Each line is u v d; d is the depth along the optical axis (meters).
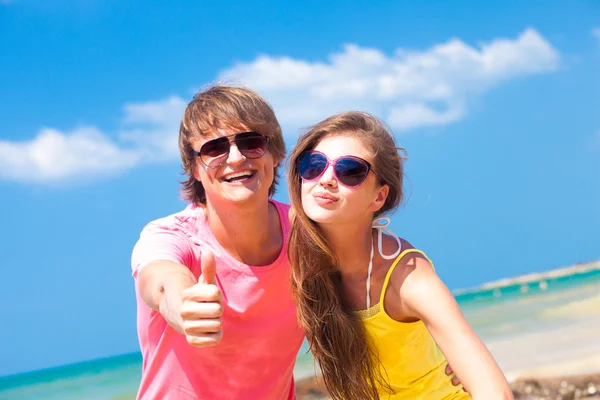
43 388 19.92
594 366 9.66
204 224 3.92
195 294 2.59
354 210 3.57
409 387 3.90
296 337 4.06
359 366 3.79
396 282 3.61
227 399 3.97
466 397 3.94
